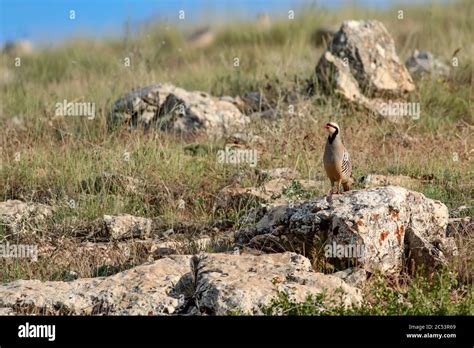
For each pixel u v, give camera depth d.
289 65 31.84
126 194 21.53
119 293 15.19
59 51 40.47
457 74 31.30
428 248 17.05
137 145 23.73
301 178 22.19
